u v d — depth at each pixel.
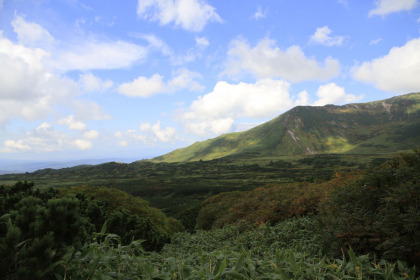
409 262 3.00
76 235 2.10
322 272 2.22
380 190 4.83
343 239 3.75
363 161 187.75
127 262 2.34
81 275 1.94
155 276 2.01
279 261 2.23
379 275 2.39
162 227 17.81
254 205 15.52
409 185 3.90
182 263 2.41
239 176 178.62
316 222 5.84
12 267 1.75
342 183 9.45
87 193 16.25
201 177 186.75
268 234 6.55
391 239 3.14
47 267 1.77
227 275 1.97
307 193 11.60
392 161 5.82
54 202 2.08
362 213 4.35
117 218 7.50
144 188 140.75
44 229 1.93
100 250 2.35
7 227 1.93
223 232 10.70
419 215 3.10
